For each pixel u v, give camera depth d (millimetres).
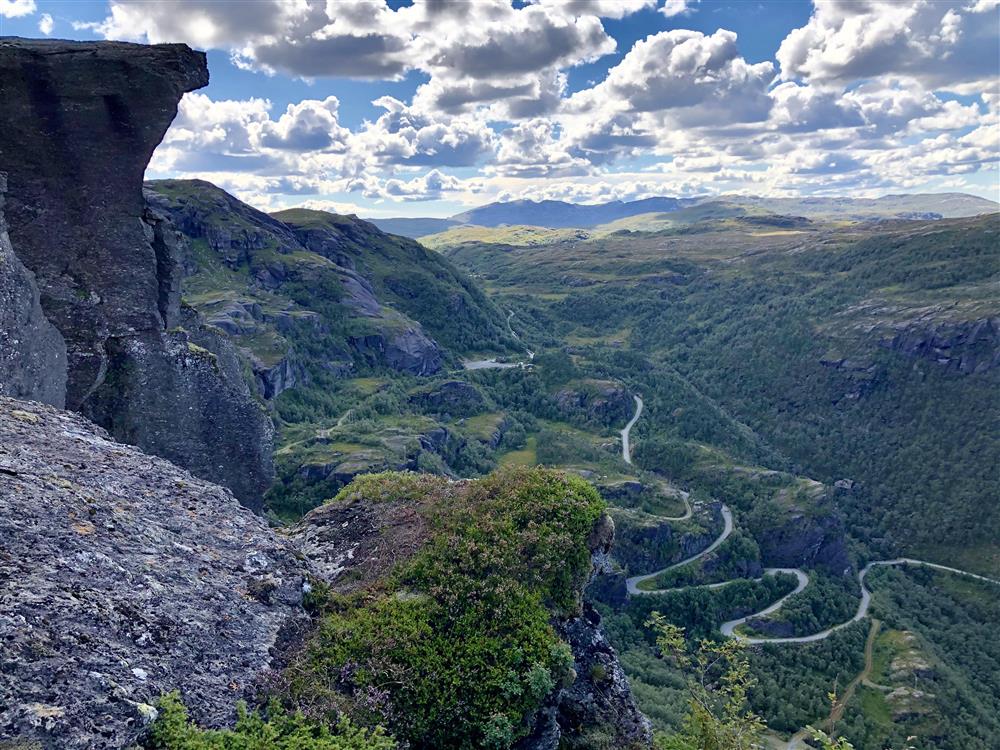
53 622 9398
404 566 15344
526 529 16156
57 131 20859
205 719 9883
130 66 21141
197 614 11711
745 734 17969
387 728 11555
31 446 14289
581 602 16547
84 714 8320
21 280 18641
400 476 19828
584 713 15367
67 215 21109
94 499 13219
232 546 14477
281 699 11047
